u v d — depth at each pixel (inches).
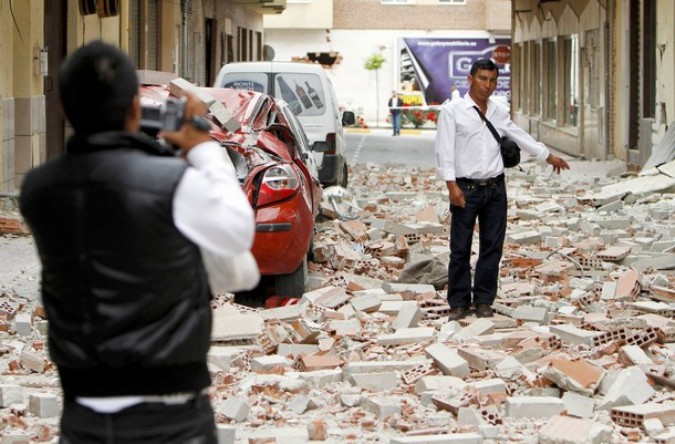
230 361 323.0
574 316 396.5
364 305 404.5
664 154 885.8
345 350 348.2
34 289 433.1
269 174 419.5
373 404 282.7
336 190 680.4
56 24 867.4
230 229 142.1
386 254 535.5
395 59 2512.3
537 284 467.2
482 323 370.3
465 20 2504.9
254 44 2117.4
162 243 141.2
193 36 1441.9
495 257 397.4
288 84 778.2
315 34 2509.8
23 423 270.4
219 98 494.3
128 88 145.8
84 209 141.6
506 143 391.9
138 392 141.7
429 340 355.9
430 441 251.8
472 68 391.5
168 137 147.8
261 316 384.5
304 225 425.1
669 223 655.1
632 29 1144.2
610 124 1235.9
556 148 1562.5
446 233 599.2
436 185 906.1
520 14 1921.8
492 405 285.7
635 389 291.0
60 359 143.5
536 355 331.9
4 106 698.8
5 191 696.4
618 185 806.5
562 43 1541.6
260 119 491.2
